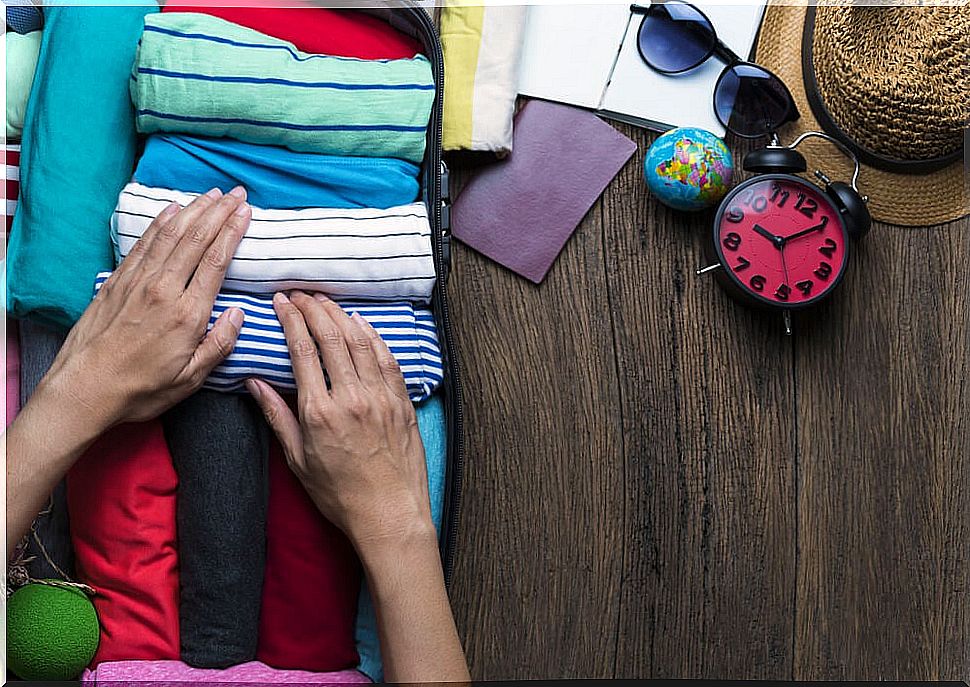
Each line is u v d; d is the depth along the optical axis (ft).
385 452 2.20
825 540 3.04
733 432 3.02
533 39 2.88
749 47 2.93
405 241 2.32
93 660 2.19
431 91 2.39
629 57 2.90
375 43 2.54
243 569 2.19
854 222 2.75
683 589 3.01
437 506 2.43
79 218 2.28
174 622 2.19
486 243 2.92
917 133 2.81
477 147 2.72
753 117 2.90
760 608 3.03
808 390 3.03
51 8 2.36
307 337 2.22
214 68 2.23
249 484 2.22
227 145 2.34
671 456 3.00
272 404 2.22
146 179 2.32
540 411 2.96
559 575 2.97
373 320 2.34
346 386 2.18
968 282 3.02
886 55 2.77
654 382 2.99
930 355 3.04
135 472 2.19
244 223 2.22
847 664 3.04
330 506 2.18
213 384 2.22
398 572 2.14
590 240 2.95
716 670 3.01
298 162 2.35
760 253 2.79
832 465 3.04
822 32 2.84
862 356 3.04
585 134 2.91
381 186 2.38
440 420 2.46
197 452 2.19
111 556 2.17
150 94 2.22
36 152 2.28
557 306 2.96
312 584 2.26
